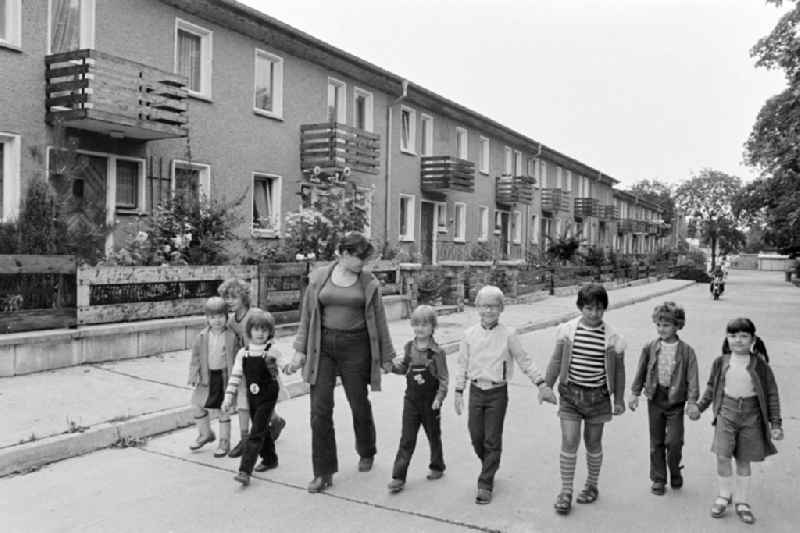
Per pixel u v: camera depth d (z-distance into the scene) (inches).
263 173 711.7
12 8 474.3
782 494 207.2
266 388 210.2
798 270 2117.4
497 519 183.2
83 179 528.7
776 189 1131.3
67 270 353.1
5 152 479.5
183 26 615.2
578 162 1764.3
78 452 235.3
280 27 684.1
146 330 383.9
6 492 199.2
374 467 225.3
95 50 493.0
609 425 291.6
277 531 173.2
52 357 337.7
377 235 911.7
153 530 173.2
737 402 188.9
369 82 880.9
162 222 479.5
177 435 262.5
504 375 199.0
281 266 497.4
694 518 186.2
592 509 192.2
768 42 890.7
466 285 842.2
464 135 1178.0
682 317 203.6
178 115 559.2
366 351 211.3
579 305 196.1
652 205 2842.0
